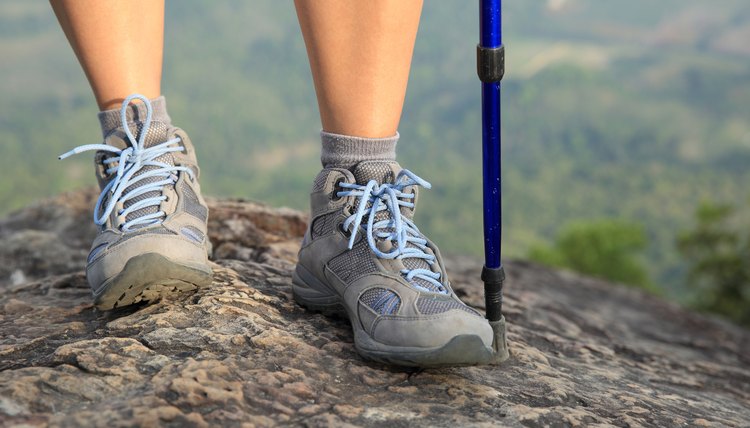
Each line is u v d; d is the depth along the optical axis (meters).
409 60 1.40
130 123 1.50
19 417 1.08
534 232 173.00
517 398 1.38
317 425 1.15
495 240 1.40
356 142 1.42
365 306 1.37
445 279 1.41
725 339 4.06
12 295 1.73
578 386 1.56
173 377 1.21
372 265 1.40
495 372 1.51
